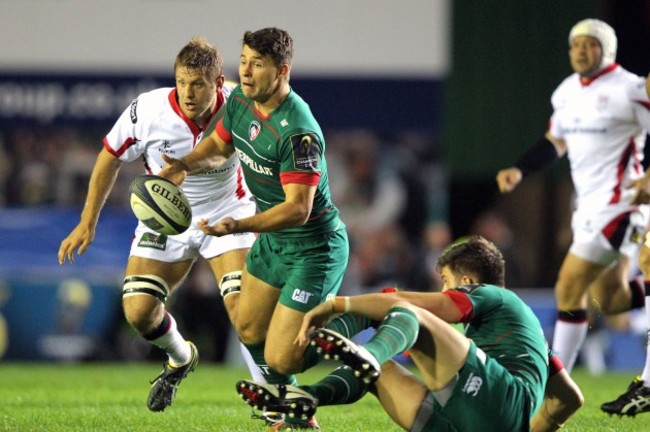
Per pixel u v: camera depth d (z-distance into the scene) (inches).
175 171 917.2
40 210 2363.4
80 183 2445.9
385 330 664.4
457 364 689.0
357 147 2504.9
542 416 815.7
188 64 983.6
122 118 1039.6
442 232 2218.3
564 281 1306.6
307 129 866.1
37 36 2368.4
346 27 2421.3
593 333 2071.9
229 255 1040.8
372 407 1165.1
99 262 2290.8
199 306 2128.4
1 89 2361.0
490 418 694.5
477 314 721.6
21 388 1439.5
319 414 1082.1
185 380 1600.6
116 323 2149.4
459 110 2468.0
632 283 1331.2
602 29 1284.4
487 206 2593.5
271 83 863.1
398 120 2423.7
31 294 2133.4
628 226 1279.5
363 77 2422.5
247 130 896.9
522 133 2461.9
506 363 719.7
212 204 1059.3
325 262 912.3
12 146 2423.7
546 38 2443.4
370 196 2506.2
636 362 2078.0
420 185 2500.0
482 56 2454.5
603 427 979.9
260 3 2417.6
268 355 911.7
